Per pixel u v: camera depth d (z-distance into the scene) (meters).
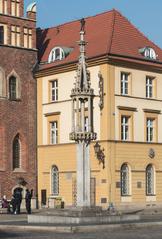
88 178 40.41
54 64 64.44
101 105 58.72
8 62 63.84
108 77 58.62
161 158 63.06
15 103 64.25
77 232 33.09
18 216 48.38
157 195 62.09
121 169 59.28
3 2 63.97
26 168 64.69
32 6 66.12
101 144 58.53
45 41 70.00
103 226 34.28
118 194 58.50
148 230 34.25
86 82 41.12
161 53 65.94
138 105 61.47
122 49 60.72
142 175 60.97
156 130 62.97
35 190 65.06
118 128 59.34
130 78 60.94
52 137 64.50
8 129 63.53
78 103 40.97
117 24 63.44
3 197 60.00
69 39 67.12
